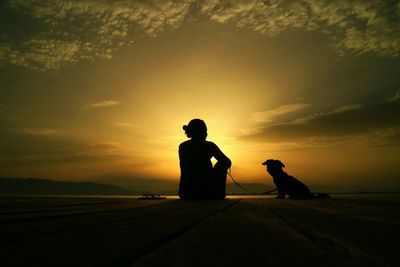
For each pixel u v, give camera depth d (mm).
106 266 691
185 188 5789
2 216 1923
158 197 6340
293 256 787
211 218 1780
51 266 689
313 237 1104
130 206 3109
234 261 736
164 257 778
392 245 936
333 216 1952
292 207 2938
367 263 709
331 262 724
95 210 2527
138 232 1213
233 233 1193
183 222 1568
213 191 5762
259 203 3816
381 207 3010
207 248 896
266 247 908
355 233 1206
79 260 749
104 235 1143
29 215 2002
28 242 998
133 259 763
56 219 1770
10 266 688
